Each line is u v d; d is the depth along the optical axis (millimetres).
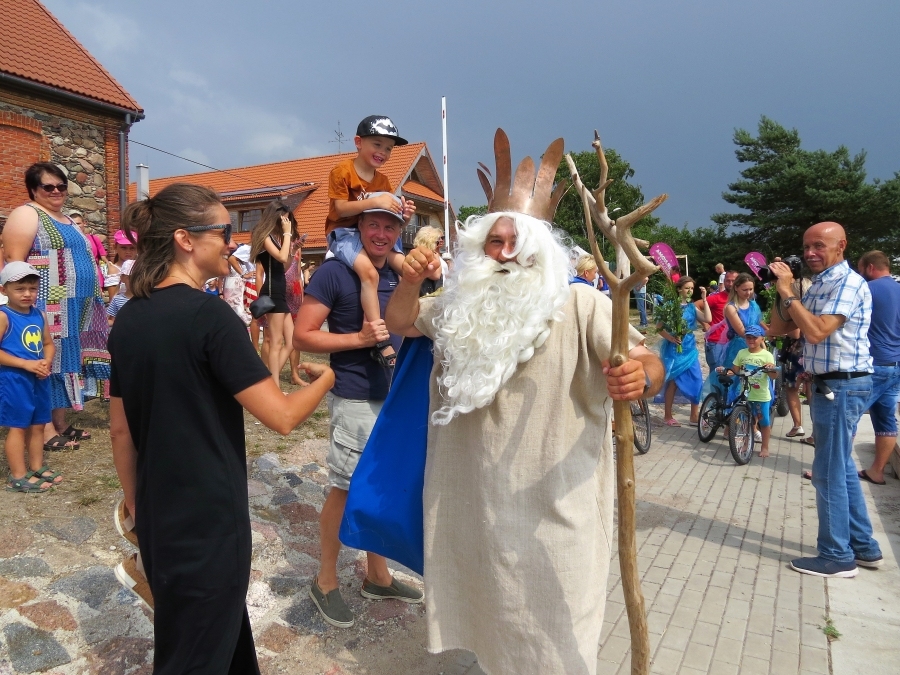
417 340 2559
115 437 2002
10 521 3521
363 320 3012
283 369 8141
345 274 3002
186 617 1794
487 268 2109
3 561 3150
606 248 21750
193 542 1784
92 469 4387
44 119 12328
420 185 24812
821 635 3141
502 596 2125
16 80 11609
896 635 3158
